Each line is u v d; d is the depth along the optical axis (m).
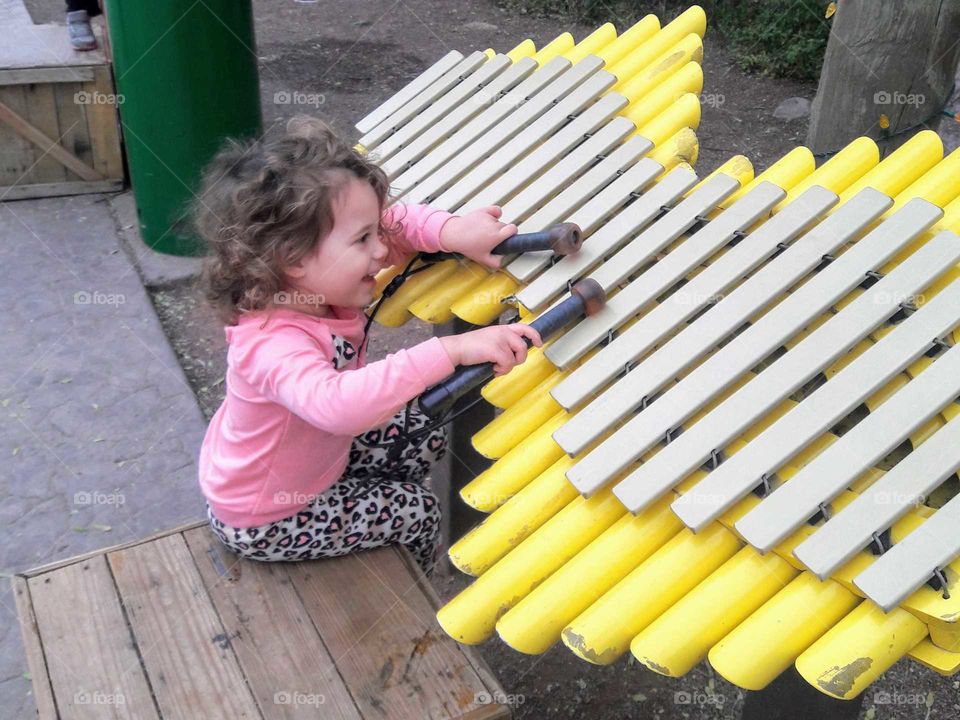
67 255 4.44
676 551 1.42
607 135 2.11
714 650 1.32
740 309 1.61
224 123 4.12
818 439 1.44
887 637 1.23
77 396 3.59
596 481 1.49
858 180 1.84
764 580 1.35
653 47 2.34
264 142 1.78
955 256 1.54
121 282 4.25
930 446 1.33
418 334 4.09
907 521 1.30
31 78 4.55
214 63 3.99
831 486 1.33
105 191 4.96
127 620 1.78
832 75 2.73
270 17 7.53
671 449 1.47
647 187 1.99
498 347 1.60
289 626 1.76
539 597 1.47
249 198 1.63
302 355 1.64
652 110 2.18
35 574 1.88
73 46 4.71
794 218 1.72
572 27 7.46
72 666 1.69
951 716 2.45
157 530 3.02
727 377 1.52
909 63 2.62
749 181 1.91
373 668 1.68
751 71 6.54
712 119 5.91
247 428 1.75
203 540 1.95
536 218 1.96
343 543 1.88
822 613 1.29
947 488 1.37
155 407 3.55
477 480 1.67
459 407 2.53
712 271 1.70
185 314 4.13
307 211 1.61
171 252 4.44
